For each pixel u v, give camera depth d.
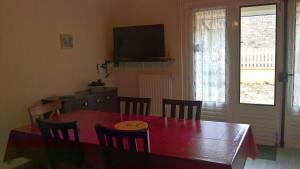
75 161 2.06
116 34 4.66
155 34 4.39
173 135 2.15
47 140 2.09
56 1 3.77
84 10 4.25
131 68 4.90
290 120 3.81
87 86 4.37
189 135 2.14
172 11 4.41
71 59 4.05
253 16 3.88
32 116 2.74
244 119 4.11
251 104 4.03
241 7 3.93
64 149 2.06
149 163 1.73
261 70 3.93
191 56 4.33
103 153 1.85
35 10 3.48
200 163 1.66
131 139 1.74
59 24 3.83
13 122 3.27
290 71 3.74
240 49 4.01
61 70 3.89
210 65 4.21
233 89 4.11
